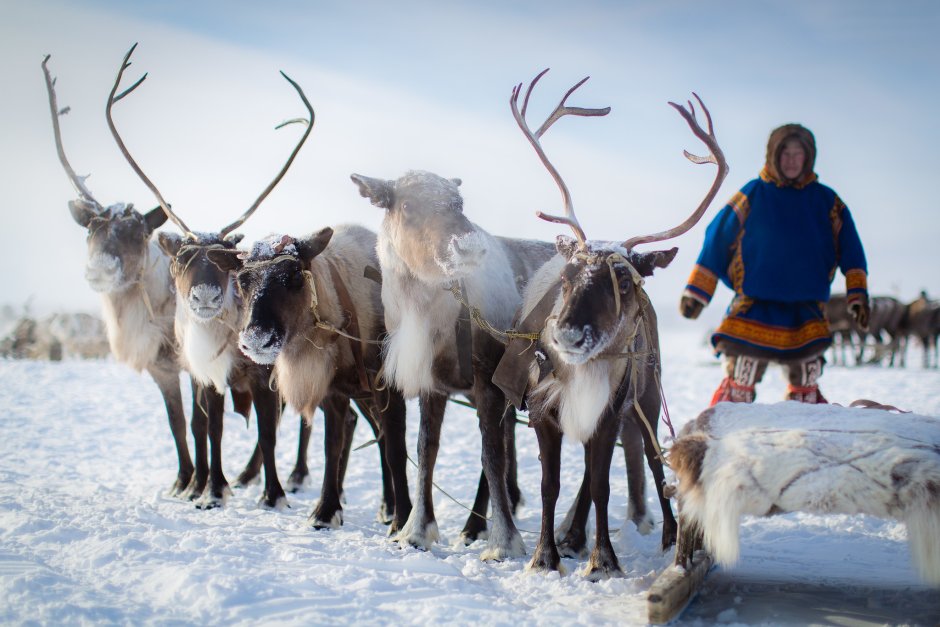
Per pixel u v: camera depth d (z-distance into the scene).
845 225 5.85
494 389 6.21
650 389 6.08
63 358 25.55
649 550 6.12
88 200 8.27
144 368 8.20
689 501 4.45
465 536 6.58
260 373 7.39
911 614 4.46
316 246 6.69
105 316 8.23
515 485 7.38
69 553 5.32
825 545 6.02
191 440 11.41
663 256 5.59
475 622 4.26
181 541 5.55
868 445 4.15
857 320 5.76
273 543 5.82
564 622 4.29
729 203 5.91
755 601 4.70
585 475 6.14
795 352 5.73
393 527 6.61
